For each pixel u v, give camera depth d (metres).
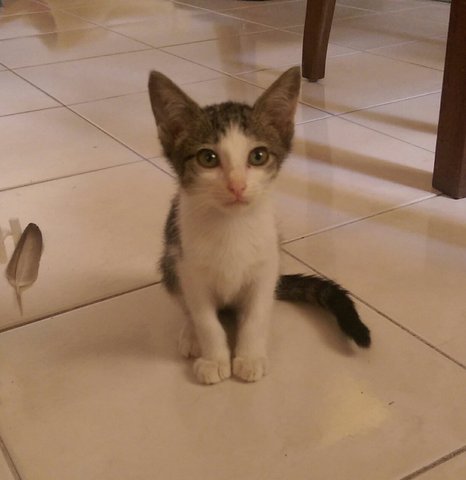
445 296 0.48
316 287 0.46
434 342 0.43
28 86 0.95
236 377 0.40
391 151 0.72
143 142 0.75
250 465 0.34
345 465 0.34
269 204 0.42
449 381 0.39
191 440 0.36
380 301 0.47
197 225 0.40
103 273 0.52
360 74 0.98
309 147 0.73
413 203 0.61
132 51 1.12
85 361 0.42
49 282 0.50
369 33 1.21
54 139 0.76
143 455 0.35
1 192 0.64
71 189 0.65
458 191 0.62
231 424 0.37
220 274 0.41
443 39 1.16
